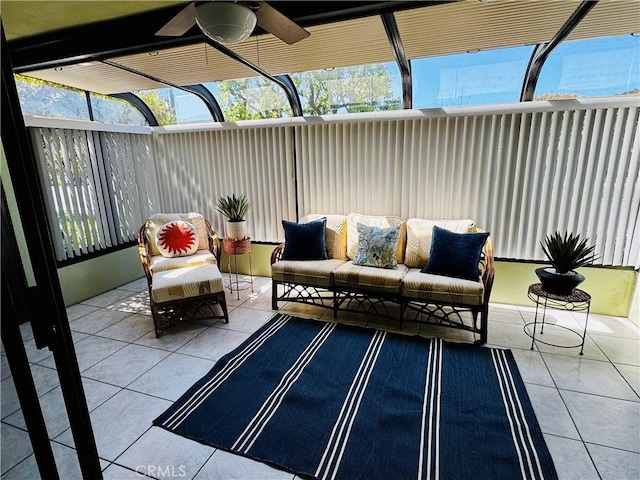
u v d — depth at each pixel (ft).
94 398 7.59
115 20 7.85
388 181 12.78
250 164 14.69
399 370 8.48
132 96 15.02
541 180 11.25
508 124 11.20
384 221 12.16
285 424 6.75
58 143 12.41
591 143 10.61
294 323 11.05
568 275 8.95
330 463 5.87
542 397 7.43
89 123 13.26
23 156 2.76
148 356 9.27
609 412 6.99
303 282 11.43
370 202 13.19
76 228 13.11
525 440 6.29
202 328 10.85
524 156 11.24
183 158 15.69
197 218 14.06
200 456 6.07
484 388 7.75
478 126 11.48
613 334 10.08
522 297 12.09
